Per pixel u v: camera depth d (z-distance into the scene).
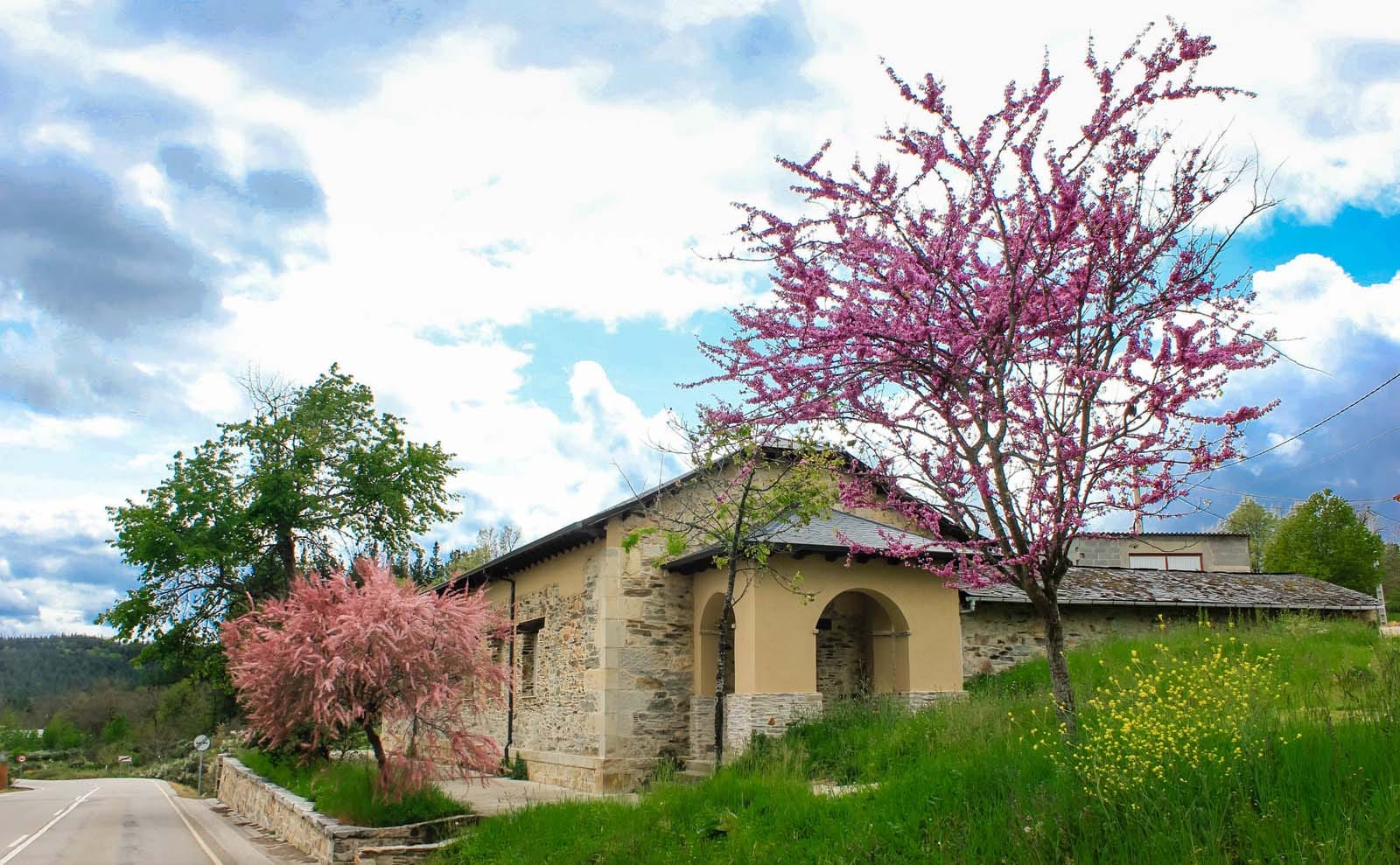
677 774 13.80
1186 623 19.25
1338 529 27.27
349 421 28.50
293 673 11.96
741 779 9.91
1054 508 6.68
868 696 15.15
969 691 15.93
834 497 11.58
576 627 16.70
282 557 27.06
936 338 6.79
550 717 17.38
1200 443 6.36
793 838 7.82
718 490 12.95
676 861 8.07
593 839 9.34
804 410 6.97
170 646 26.59
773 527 14.17
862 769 11.03
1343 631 15.28
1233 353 6.15
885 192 6.96
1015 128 6.66
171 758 61.50
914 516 7.82
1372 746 5.95
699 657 15.52
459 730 12.61
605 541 15.79
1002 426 6.85
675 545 12.12
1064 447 6.59
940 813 7.16
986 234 7.11
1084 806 6.21
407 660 12.05
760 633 14.20
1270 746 6.33
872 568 15.24
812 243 6.96
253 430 26.75
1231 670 7.61
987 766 7.71
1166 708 6.90
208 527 25.83
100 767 63.66
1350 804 5.42
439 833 11.72
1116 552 25.30
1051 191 6.41
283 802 16.12
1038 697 11.44
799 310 7.06
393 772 12.13
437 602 12.77
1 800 31.59
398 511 27.91
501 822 10.67
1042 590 7.33
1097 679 13.38
